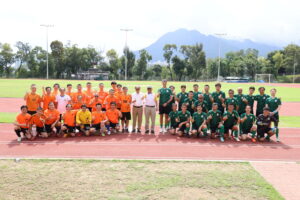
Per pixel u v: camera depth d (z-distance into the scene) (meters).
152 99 10.69
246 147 8.97
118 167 6.70
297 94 31.30
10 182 5.70
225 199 5.12
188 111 10.39
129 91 31.33
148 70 86.62
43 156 7.56
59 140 9.42
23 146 8.56
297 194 5.43
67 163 6.92
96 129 10.34
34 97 10.56
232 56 103.19
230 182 5.89
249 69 90.12
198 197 5.18
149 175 6.21
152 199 5.07
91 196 5.14
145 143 9.22
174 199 5.09
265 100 10.91
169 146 8.89
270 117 9.73
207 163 7.11
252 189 5.56
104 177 6.05
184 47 87.62
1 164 6.77
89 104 11.02
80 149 8.34
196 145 9.11
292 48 90.44
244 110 10.89
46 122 9.72
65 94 11.16
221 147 8.91
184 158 7.65
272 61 94.75
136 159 7.33
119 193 5.29
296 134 10.88
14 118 13.13
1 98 21.73
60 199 5.01
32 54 82.12
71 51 83.81
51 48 81.44
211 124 10.05
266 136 9.98
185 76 87.81
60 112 10.78
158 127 12.20
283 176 6.33
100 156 7.66
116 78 86.00
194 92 11.53
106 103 10.85
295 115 16.03
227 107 10.88
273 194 5.35
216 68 89.06
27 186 5.53
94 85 42.59
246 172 6.50
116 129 10.83
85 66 85.75
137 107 10.69
